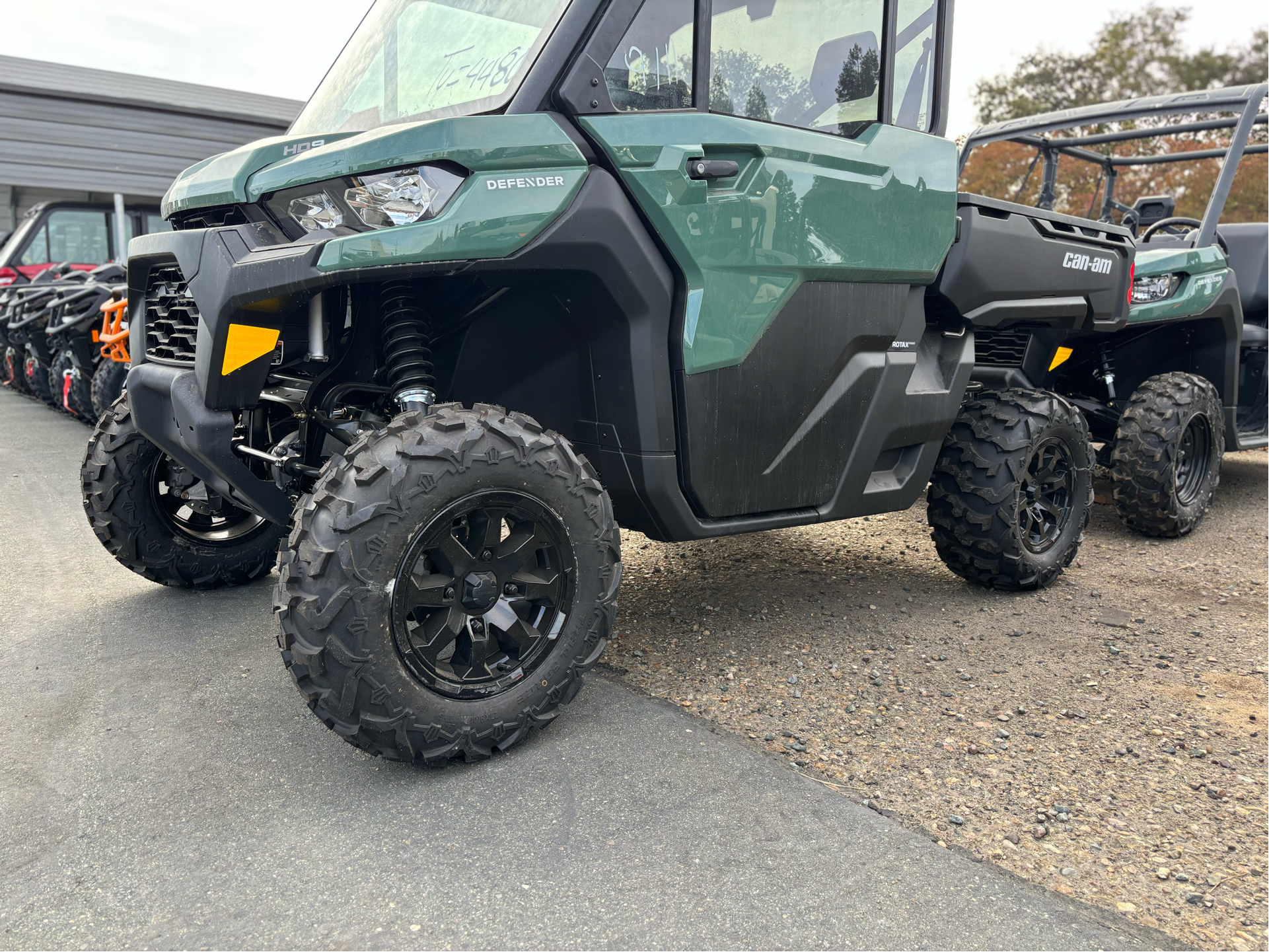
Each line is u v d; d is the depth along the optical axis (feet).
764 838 5.65
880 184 8.29
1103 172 18.19
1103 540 13.70
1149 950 4.74
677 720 7.28
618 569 6.95
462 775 6.36
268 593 10.28
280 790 6.12
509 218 6.20
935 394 9.54
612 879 5.21
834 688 8.05
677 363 7.24
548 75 6.45
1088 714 7.63
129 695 7.57
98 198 35.83
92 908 4.91
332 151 6.24
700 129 7.03
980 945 4.73
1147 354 15.42
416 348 6.88
